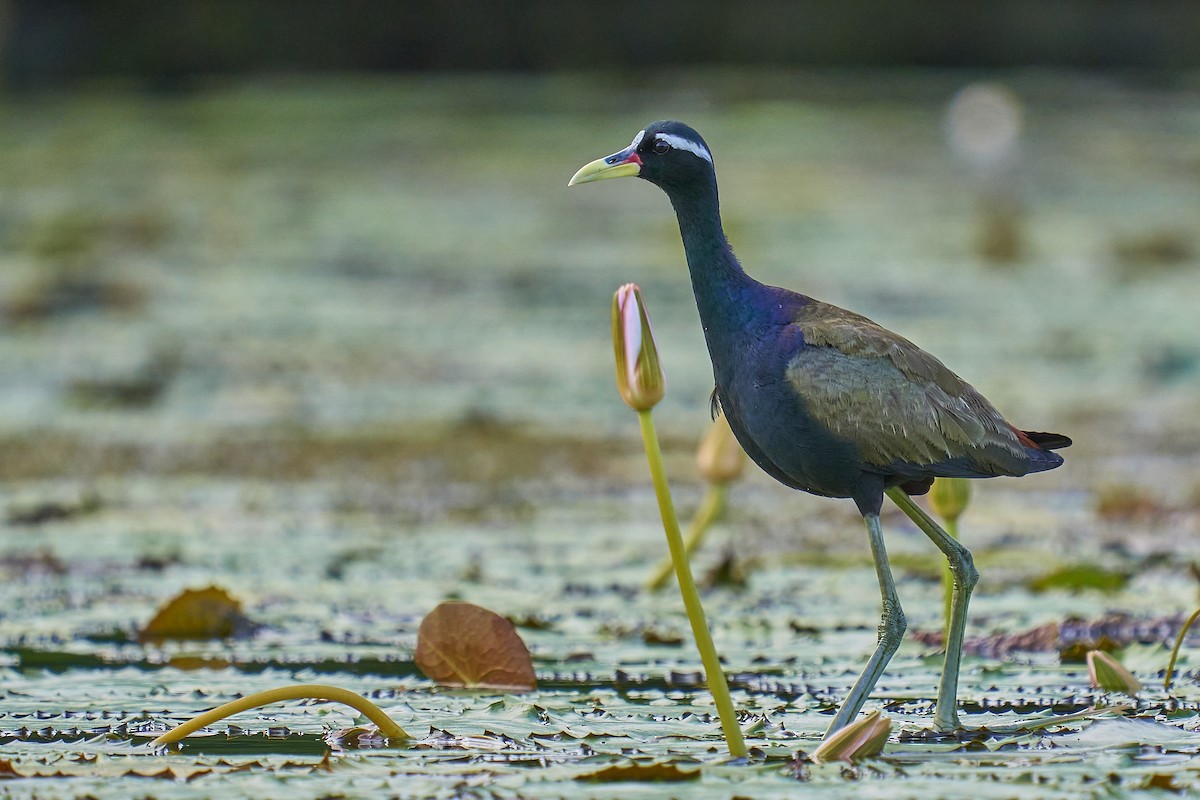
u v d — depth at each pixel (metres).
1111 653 8.73
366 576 11.02
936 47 47.38
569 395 17.67
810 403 7.31
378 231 28.36
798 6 46.94
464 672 8.35
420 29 45.12
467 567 11.28
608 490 13.89
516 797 6.09
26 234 26.66
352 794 6.14
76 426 15.91
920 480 7.65
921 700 7.95
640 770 6.31
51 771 6.53
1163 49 48.06
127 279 23.62
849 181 33.59
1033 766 6.56
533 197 31.98
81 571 11.09
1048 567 11.09
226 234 27.58
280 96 42.72
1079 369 18.67
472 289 23.83
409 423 16.22
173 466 14.46
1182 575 10.72
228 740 7.19
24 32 42.62
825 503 13.62
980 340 20.05
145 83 43.53
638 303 6.06
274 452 14.96
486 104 41.28
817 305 7.61
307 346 19.97
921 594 10.52
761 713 7.66
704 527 10.84
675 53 46.06
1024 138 38.78
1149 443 15.43
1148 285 24.56
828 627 9.63
